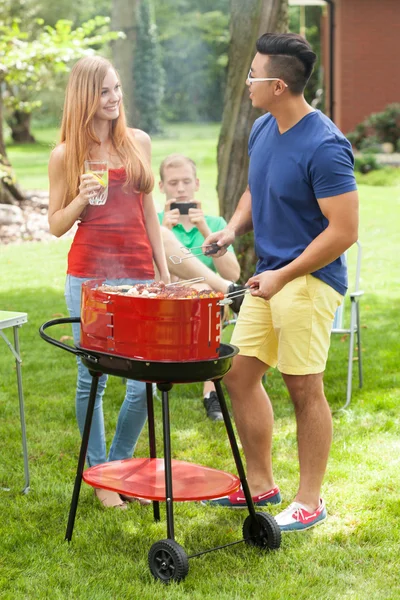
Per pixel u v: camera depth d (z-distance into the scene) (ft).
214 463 13.69
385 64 64.44
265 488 12.05
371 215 41.60
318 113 10.73
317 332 10.93
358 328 17.54
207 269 15.31
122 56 78.48
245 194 12.30
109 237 11.70
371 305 25.73
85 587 9.63
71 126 11.44
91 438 12.28
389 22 63.87
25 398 17.53
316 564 10.20
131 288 10.20
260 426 11.77
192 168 15.57
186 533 11.13
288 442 14.61
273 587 9.62
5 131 122.62
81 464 10.68
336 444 14.25
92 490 12.51
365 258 32.89
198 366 9.51
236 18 21.01
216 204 45.50
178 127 125.18
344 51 64.39
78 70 11.37
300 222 10.84
